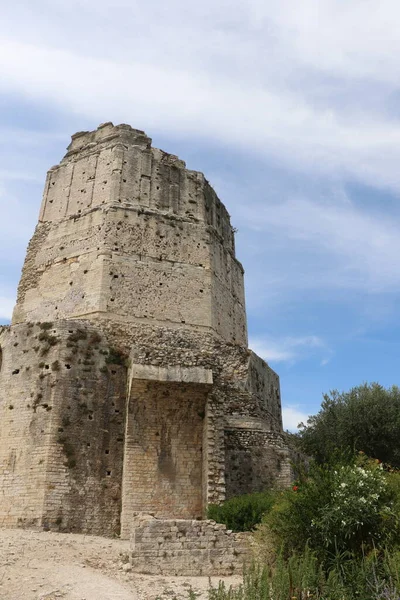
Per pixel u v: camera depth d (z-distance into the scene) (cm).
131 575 1231
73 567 1237
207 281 2853
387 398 2597
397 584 952
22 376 2211
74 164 3131
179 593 1082
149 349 2281
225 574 1302
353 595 995
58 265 2794
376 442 2453
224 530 1378
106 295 2567
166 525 1345
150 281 2705
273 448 2402
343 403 2683
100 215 2814
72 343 2234
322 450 2566
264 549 1289
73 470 1992
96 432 2106
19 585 1034
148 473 2038
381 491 1236
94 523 1941
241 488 2252
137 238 2789
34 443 2033
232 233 3472
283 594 941
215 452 2073
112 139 3114
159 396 2147
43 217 3038
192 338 2634
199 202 3102
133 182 2959
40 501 1900
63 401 2100
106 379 2233
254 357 2875
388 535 1145
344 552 1127
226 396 2512
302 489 1295
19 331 2325
